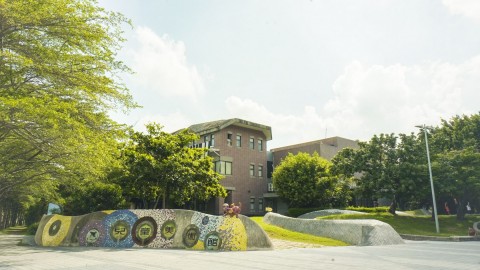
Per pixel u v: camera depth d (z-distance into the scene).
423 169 31.77
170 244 16.47
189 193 29.38
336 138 54.59
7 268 9.88
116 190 30.03
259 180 46.69
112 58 16.02
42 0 13.84
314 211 37.06
